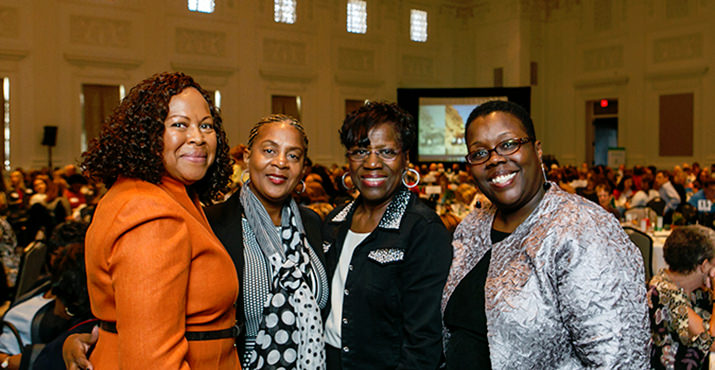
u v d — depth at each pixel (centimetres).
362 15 1622
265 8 1444
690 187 935
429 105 1594
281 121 168
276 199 166
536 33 1702
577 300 122
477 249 152
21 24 1146
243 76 1414
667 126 1469
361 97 1611
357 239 176
